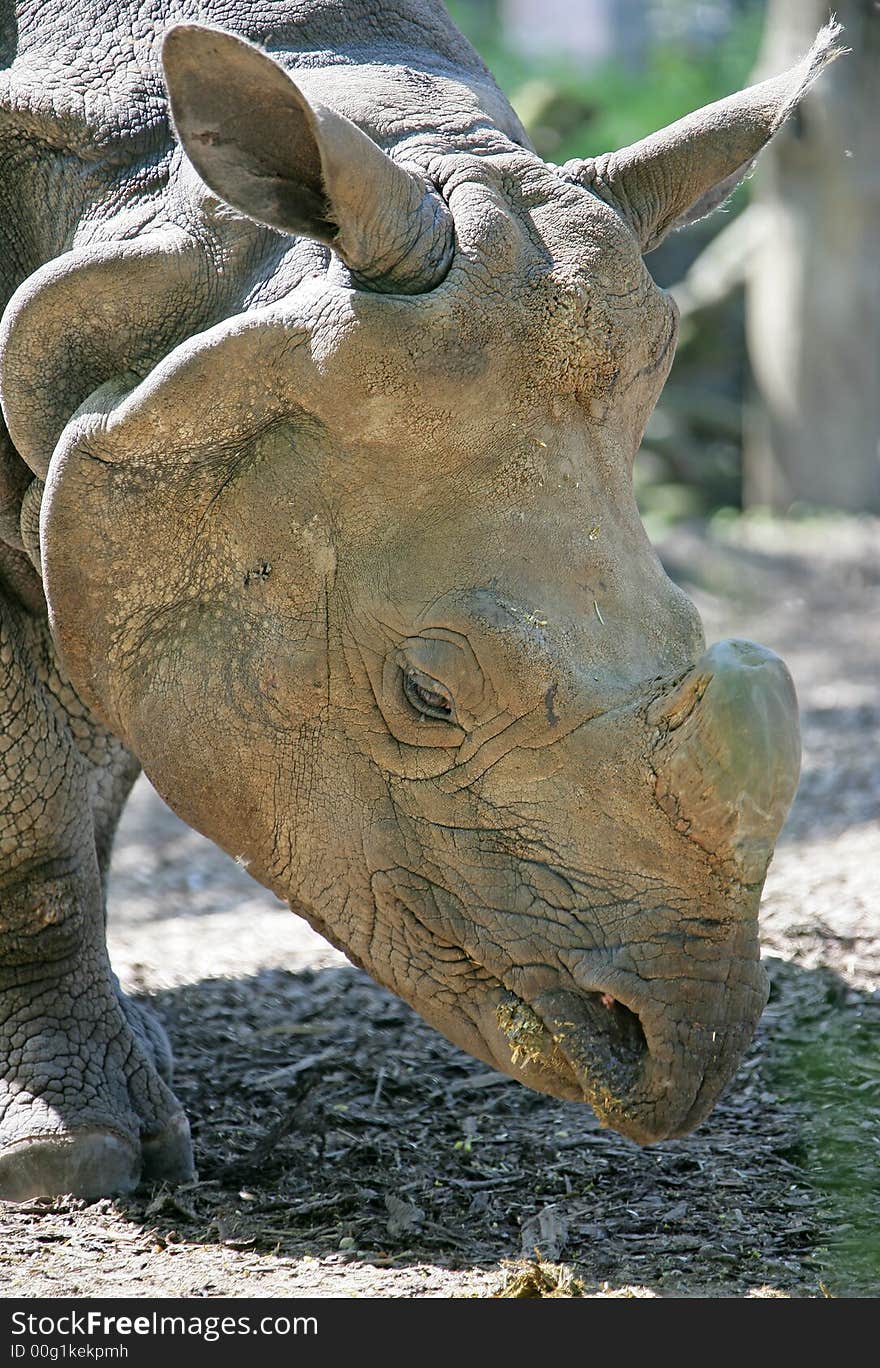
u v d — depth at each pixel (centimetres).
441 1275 1441
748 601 4994
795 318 5994
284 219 1344
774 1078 1892
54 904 1731
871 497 6047
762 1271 1454
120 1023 1761
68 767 1736
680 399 6638
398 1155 1753
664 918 1319
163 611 1466
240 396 1381
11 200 1611
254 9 1571
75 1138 1627
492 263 1364
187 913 2934
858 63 5803
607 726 1317
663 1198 1623
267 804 1459
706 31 7944
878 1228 1534
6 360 1480
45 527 1467
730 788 1232
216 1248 1499
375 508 1389
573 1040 1350
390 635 1391
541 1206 1614
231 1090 1962
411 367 1339
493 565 1366
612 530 1389
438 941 1413
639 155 1509
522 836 1366
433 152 1439
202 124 1307
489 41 8106
